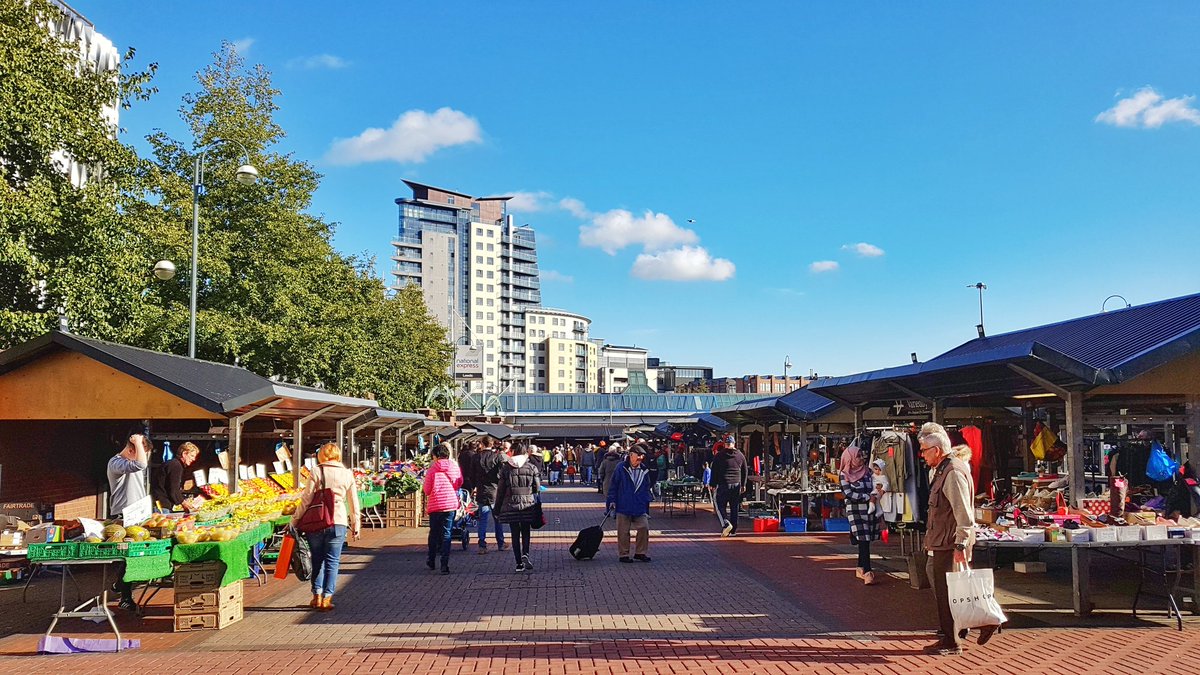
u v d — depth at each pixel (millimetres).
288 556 10125
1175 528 9094
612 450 21516
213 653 7891
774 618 9273
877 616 9336
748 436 28984
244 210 23203
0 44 13617
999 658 7504
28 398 11508
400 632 8703
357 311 27859
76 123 14891
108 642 8070
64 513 14859
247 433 16891
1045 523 9508
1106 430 19172
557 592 11000
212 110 23797
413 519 19625
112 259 15102
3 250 13062
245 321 21672
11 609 9977
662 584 11547
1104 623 8773
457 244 194875
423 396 45438
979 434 12609
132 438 10508
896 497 11062
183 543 8758
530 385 196250
